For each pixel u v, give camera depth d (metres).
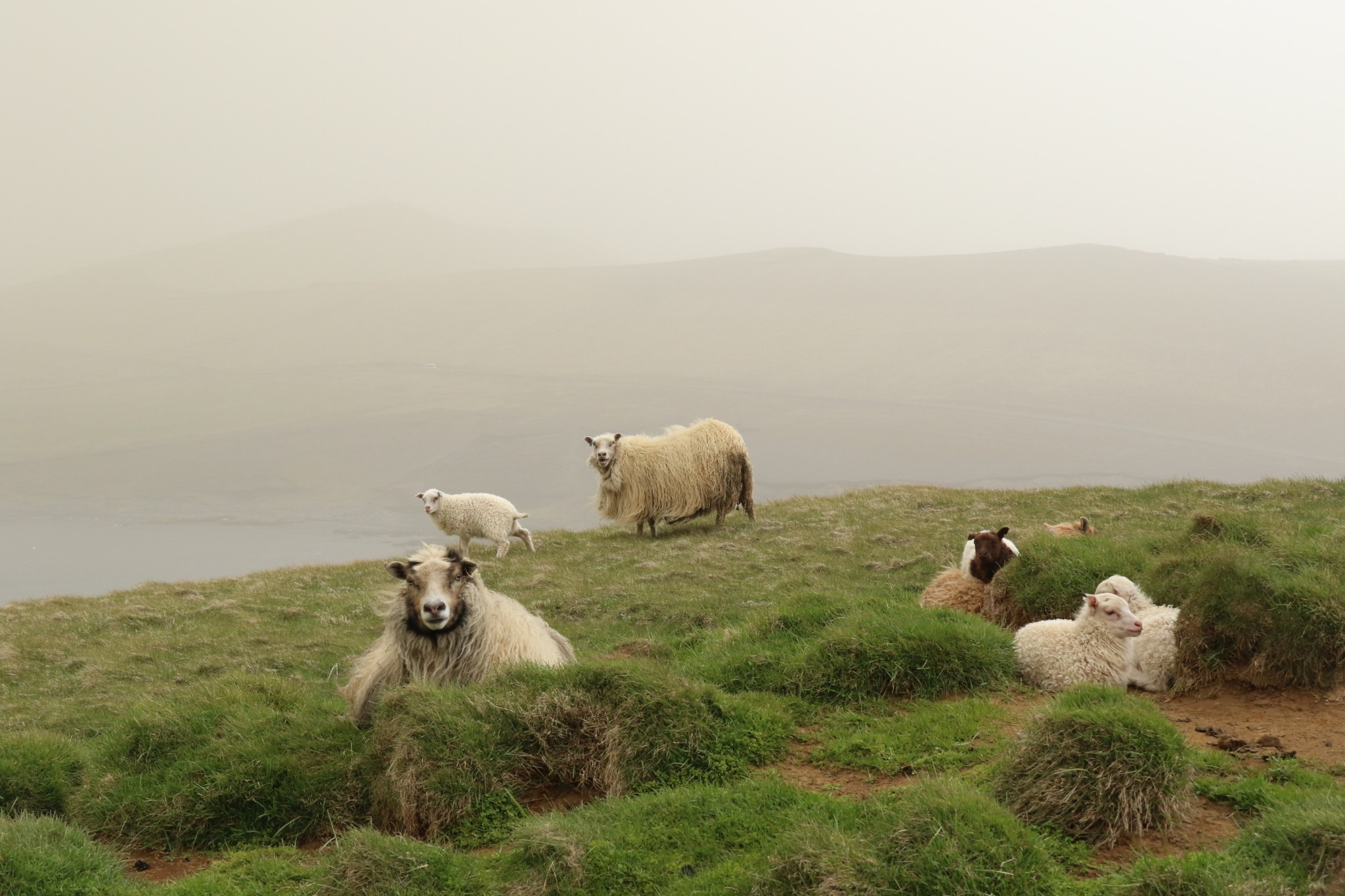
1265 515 17.22
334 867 6.39
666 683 8.13
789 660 9.44
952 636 9.09
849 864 5.27
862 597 11.59
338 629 18.30
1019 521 21.20
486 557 23.31
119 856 7.51
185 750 8.95
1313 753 6.73
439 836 7.23
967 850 5.24
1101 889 5.03
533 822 6.70
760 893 5.37
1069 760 6.02
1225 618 8.39
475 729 7.83
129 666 16.45
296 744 8.77
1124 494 22.98
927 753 7.35
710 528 24.58
